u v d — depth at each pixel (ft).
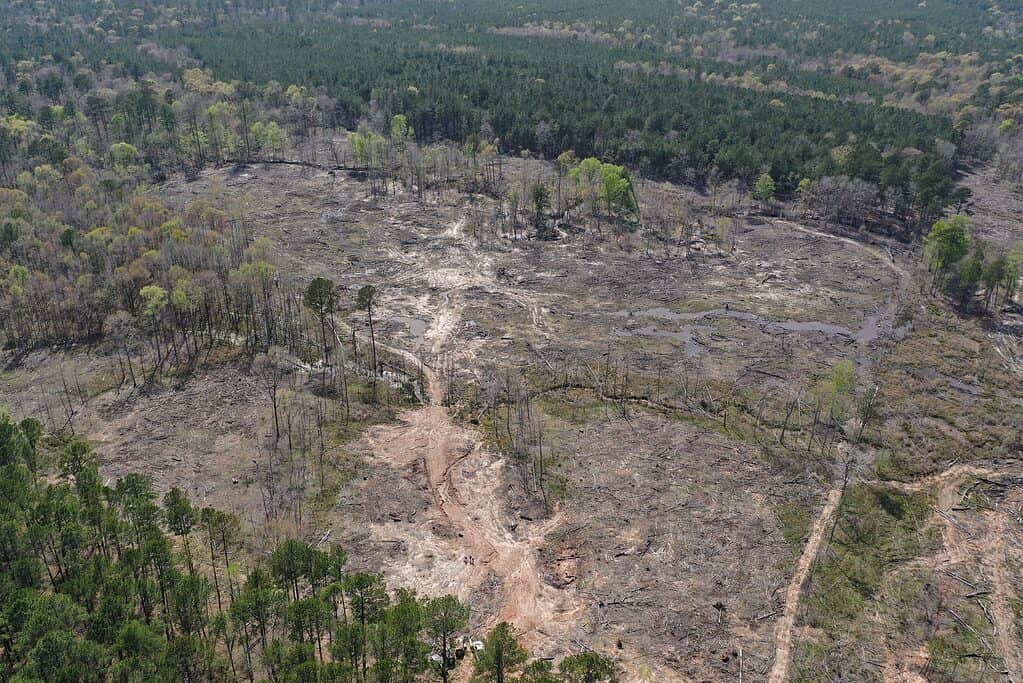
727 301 382.63
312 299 309.63
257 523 230.27
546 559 222.28
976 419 290.35
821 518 238.27
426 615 172.76
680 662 190.19
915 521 239.50
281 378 310.04
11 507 192.24
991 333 356.59
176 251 367.04
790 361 328.08
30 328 340.80
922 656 194.80
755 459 264.31
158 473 252.01
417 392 306.55
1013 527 238.89
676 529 232.32
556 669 184.55
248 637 177.58
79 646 153.17
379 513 238.07
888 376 318.45
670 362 328.08
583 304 380.78
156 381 306.96
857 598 210.38
